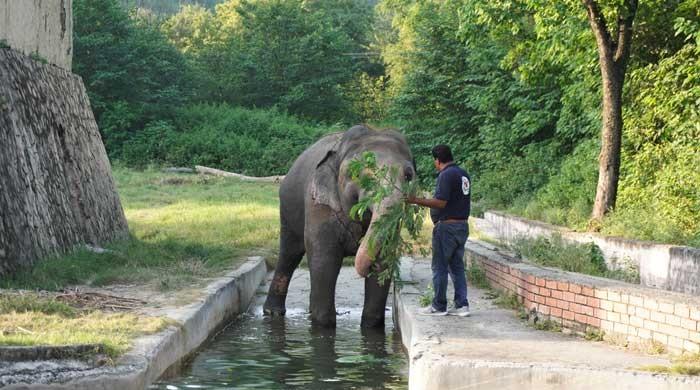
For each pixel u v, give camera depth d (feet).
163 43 173.78
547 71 67.10
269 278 53.62
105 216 52.70
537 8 58.90
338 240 36.83
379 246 31.53
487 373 22.44
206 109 172.76
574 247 45.91
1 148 38.19
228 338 35.73
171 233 62.54
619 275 41.70
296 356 31.63
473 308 33.83
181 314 31.42
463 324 29.94
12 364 21.83
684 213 48.80
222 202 94.17
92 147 53.93
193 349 31.53
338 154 36.91
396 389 26.20
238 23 224.74
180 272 42.86
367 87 207.00
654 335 25.20
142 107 160.04
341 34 202.69
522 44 65.87
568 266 42.88
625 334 26.27
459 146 112.47
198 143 152.87
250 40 204.85
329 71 192.85
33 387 21.06
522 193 90.27
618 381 21.44
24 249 37.99
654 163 56.75
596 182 67.97
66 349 23.03
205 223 70.44
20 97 42.19
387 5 153.28
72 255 41.96
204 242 58.85
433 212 32.01
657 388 21.06
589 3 51.90
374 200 29.76
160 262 46.19
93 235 48.78
